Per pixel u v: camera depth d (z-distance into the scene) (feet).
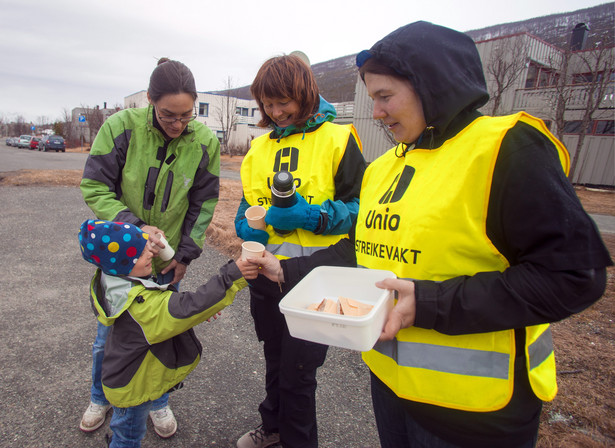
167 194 7.30
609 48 46.11
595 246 2.83
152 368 5.69
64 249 18.81
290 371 5.88
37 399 8.19
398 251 3.78
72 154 112.47
